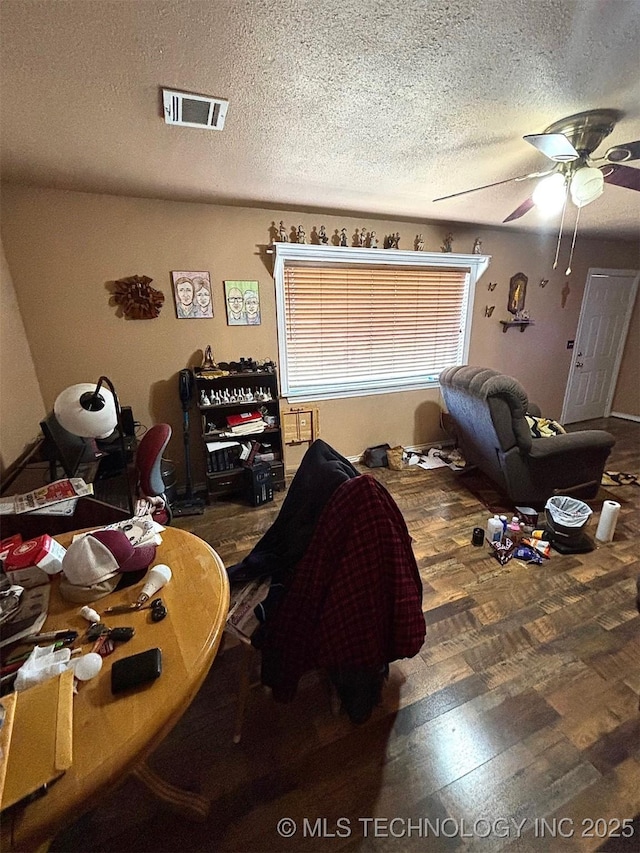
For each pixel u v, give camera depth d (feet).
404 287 11.60
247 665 4.17
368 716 4.43
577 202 5.49
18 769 2.03
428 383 12.78
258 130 5.09
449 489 10.44
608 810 3.66
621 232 12.86
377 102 4.44
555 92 4.30
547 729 4.36
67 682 2.48
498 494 10.02
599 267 14.56
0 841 1.80
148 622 3.05
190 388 9.20
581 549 7.57
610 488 10.24
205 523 8.93
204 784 3.88
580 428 15.69
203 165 6.34
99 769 2.06
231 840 3.48
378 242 10.71
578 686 4.86
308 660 3.78
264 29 3.20
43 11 2.92
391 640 3.83
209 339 9.61
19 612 3.14
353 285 10.94
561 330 14.69
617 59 3.70
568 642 5.51
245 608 4.34
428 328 12.37
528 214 10.10
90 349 8.61
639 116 4.88
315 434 11.64
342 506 3.60
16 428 6.94
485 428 8.68
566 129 5.13
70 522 4.77
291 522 4.72
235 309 9.64
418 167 6.61
